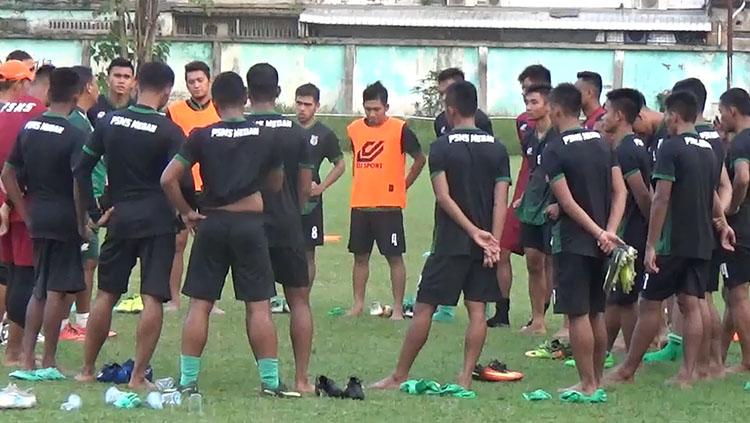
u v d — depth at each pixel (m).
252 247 15.45
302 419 14.37
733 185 17.52
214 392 16.06
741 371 18.30
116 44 52.44
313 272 22.72
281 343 19.97
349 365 18.36
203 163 15.42
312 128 22.47
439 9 82.69
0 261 18.19
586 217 15.76
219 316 22.38
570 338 16.25
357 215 23.03
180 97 76.12
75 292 17.25
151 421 14.09
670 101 16.81
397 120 22.97
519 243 21.86
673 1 81.75
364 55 77.62
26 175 16.80
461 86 16.27
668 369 18.58
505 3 82.56
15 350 17.94
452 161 15.95
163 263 16.12
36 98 18.80
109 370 16.73
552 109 16.22
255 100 15.83
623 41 81.56
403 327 21.84
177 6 80.81
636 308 18.25
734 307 18.16
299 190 16.27
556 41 82.12
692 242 16.69
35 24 77.81
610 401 15.98
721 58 75.88
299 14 81.81
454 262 16.16
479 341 16.39
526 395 16.11
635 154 17.47
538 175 20.98
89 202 16.33
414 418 14.55
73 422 14.02
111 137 15.93
